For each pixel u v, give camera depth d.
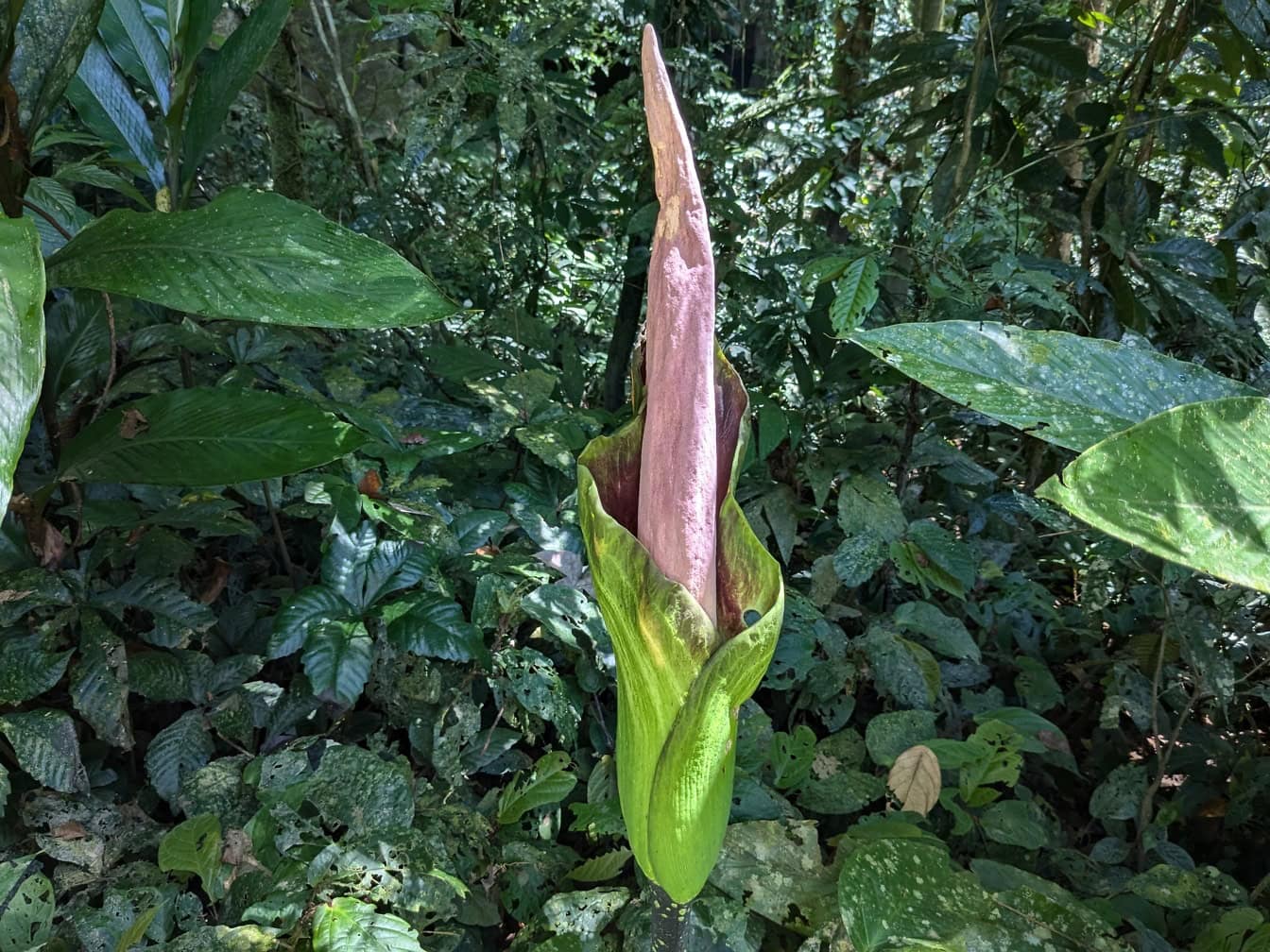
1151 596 1.42
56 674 0.90
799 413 1.55
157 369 1.18
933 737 1.17
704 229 0.41
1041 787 1.35
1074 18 1.85
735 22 2.01
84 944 0.79
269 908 0.81
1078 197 1.68
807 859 0.97
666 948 0.49
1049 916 0.87
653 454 0.42
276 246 0.71
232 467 0.87
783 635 1.25
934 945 0.81
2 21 0.83
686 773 0.43
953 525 1.63
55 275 0.72
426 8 1.56
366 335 1.66
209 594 1.16
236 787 0.95
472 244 1.82
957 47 1.57
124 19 1.06
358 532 1.07
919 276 1.33
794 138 1.86
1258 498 0.35
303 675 1.08
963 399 0.51
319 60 2.35
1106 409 0.50
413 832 0.89
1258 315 1.42
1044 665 1.42
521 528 1.26
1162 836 1.14
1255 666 1.35
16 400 0.50
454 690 1.08
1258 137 1.60
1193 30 1.52
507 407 1.34
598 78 2.53
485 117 1.76
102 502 1.01
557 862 0.99
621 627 0.43
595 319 2.27
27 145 0.86
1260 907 1.04
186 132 1.01
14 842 0.92
